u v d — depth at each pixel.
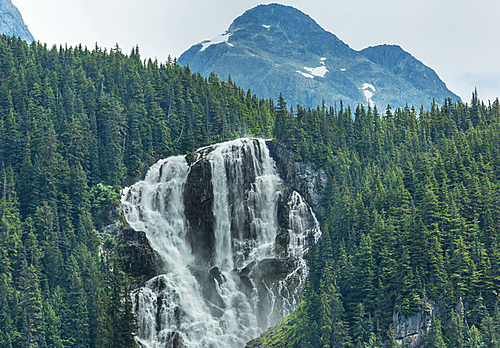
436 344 171.50
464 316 179.88
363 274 191.38
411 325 180.62
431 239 192.50
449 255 193.00
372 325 181.00
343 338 177.88
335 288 190.25
